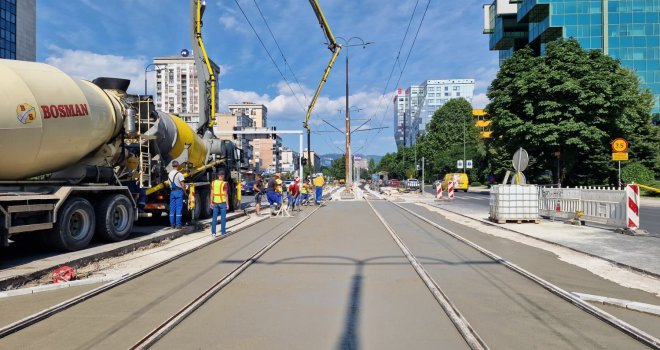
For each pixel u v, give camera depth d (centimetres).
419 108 17925
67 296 668
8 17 7706
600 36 6191
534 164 4634
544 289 705
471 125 9181
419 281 757
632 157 4419
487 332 509
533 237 1301
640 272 831
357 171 8088
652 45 6131
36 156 954
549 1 6203
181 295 670
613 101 3391
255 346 472
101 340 486
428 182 10131
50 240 956
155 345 475
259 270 853
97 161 1159
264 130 3619
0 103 874
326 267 876
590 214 1548
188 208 1638
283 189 2245
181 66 12594
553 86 3428
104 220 1097
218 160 2072
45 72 986
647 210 2445
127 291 696
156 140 1423
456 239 1277
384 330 519
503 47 8294
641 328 522
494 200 1742
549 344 474
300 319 559
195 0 2056
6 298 658
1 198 830
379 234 1402
